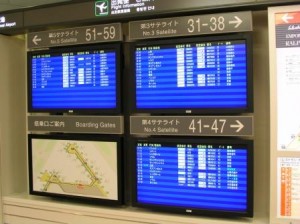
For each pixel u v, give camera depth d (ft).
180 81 6.75
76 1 7.34
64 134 7.82
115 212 7.20
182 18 6.66
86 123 7.49
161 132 6.91
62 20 7.47
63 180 7.80
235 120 6.42
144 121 7.02
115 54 7.19
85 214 7.49
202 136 6.74
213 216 6.67
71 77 7.61
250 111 6.30
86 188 7.57
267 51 6.84
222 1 6.33
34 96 8.02
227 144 6.47
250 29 6.24
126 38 7.61
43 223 7.91
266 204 6.89
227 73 6.45
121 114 7.27
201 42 6.59
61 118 7.72
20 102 8.80
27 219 8.09
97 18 7.18
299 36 5.98
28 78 8.04
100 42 7.30
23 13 7.84
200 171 6.67
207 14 6.52
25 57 8.91
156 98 6.93
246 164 6.36
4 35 8.39
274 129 6.07
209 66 6.56
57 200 8.02
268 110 6.79
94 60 7.38
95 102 7.41
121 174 7.27
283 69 6.04
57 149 7.86
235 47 6.39
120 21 7.30
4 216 8.35
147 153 7.03
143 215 6.97
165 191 6.91
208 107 6.57
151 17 6.97
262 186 6.93
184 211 6.75
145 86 7.00
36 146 8.09
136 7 6.86
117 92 7.19
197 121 6.66
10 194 8.55
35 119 7.98
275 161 6.08
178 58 6.75
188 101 6.71
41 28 7.82
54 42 7.70
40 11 7.68
